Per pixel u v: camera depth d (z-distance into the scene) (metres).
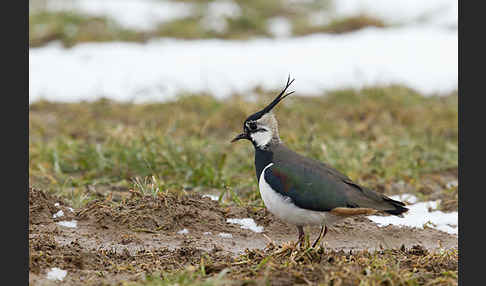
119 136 19.72
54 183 17.17
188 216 14.62
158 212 14.55
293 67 28.38
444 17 34.34
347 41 31.20
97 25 32.38
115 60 28.73
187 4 35.81
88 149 18.88
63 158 18.77
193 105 24.75
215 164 18.48
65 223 14.27
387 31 32.41
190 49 30.28
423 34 31.67
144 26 33.00
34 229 13.78
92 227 14.20
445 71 28.08
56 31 31.23
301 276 11.11
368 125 22.91
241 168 18.52
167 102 25.30
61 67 27.89
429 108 24.61
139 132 19.70
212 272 11.88
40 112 24.48
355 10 35.69
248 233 14.46
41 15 33.00
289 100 25.12
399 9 35.72
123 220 14.26
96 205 14.73
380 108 24.36
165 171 17.72
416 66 28.47
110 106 24.97
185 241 13.81
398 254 13.13
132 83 26.78
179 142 19.59
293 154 13.33
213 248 13.52
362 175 18.30
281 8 36.66
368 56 29.36
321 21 34.94
